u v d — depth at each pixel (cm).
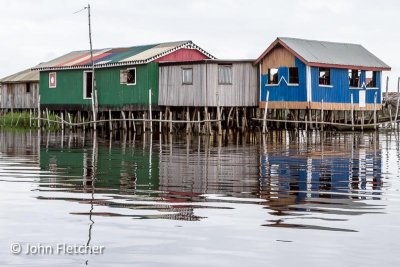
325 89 3594
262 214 982
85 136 3319
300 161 1845
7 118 4831
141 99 3803
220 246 793
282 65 3594
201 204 1074
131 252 768
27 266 717
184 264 723
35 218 950
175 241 816
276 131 3600
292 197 1152
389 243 805
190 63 3572
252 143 2659
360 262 727
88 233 857
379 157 1977
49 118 4553
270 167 1678
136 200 1112
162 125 3953
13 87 5209
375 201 1109
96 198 1135
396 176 1473
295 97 3550
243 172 1557
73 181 1373
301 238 830
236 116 3691
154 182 1358
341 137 3078
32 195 1166
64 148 2425
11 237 837
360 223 917
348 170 1603
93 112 3866
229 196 1160
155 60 3778
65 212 997
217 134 3394
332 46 3831
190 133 3509
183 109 3747
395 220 938
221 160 1886
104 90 4066
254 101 3691
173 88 3675
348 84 3722
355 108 3762
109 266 717
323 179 1416
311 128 3678
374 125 3688
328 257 746
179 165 1738
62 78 4378
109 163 1798
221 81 3538
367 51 4012
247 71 3647
